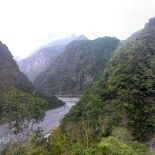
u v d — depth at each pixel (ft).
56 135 89.66
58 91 457.68
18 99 77.77
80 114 129.08
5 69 266.57
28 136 78.38
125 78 135.44
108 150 64.28
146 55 158.20
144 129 109.91
